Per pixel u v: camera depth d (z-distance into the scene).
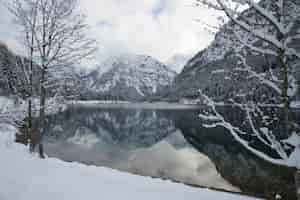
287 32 2.99
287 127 3.23
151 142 24.34
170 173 13.45
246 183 11.48
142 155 18.11
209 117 3.55
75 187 5.41
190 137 26.80
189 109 80.44
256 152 3.19
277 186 10.86
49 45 8.91
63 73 9.56
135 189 6.24
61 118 35.44
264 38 3.01
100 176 7.53
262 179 11.84
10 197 4.41
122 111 75.44
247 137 20.92
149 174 13.07
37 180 5.52
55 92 9.91
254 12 3.23
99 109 83.38
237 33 3.21
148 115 59.75
